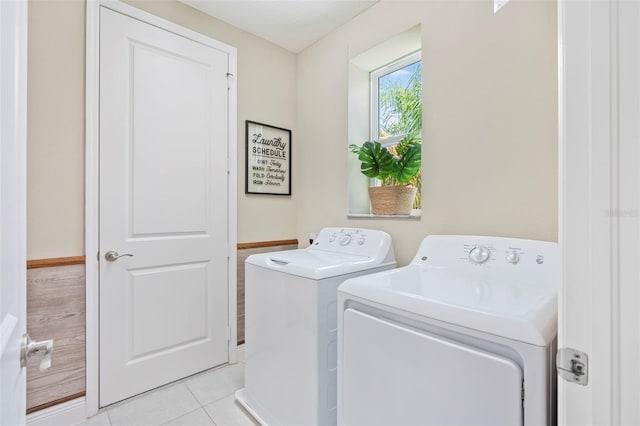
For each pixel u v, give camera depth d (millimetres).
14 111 600
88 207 1637
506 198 1381
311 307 1317
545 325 722
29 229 1491
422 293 966
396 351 927
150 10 1869
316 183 2420
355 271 1474
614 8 409
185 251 1996
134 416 1625
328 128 2328
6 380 498
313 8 2047
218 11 2080
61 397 1548
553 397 696
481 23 1472
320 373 1295
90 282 1635
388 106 2252
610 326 409
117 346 1728
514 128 1358
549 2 1259
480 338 772
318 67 2414
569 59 457
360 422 1033
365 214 2156
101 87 1687
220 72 2164
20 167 656
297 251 1961
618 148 403
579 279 444
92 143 1654
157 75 1887
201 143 2072
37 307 1495
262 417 1574
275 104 2486
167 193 1924
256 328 1642
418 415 868
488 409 742
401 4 1836
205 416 1633
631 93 393
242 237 2293
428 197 1684
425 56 1701
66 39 1592
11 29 572
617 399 405
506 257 1218
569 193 455
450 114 1588
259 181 2385
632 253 391
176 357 1951
